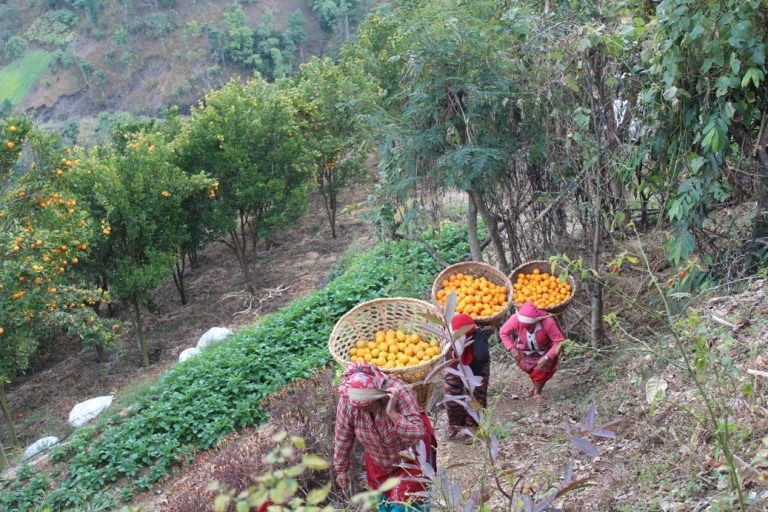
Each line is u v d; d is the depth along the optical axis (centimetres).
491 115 709
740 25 525
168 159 1759
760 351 483
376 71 2022
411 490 432
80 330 1368
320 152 2012
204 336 1591
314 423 575
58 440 1166
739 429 411
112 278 1622
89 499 893
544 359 632
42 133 1355
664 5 552
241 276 2148
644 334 679
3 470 1103
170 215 1727
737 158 629
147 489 879
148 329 1939
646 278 765
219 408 975
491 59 702
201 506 498
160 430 989
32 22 9281
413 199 788
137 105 8331
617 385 605
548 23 686
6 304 1190
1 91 8569
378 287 1228
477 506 336
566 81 617
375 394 419
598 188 662
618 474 459
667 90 564
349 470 524
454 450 609
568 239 796
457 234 1252
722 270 674
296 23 8112
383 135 783
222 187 1855
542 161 756
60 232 1320
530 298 700
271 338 1141
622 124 688
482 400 595
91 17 8988
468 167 705
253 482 496
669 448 455
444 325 329
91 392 1590
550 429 589
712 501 372
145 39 8669
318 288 1827
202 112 1881
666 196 651
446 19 701
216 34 8319
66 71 8600
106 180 1579
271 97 1905
